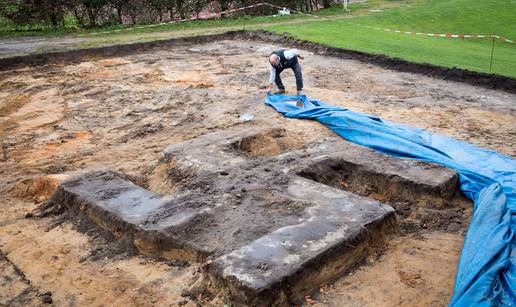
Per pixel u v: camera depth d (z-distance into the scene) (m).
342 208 5.93
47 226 6.47
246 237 5.38
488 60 15.34
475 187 7.09
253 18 22.88
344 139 9.01
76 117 10.70
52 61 15.54
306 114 9.96
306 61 15.58
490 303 4.49
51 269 5.52
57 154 8.83
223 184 6.67
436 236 6.06
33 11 20.16
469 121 10.28
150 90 12.46
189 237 5.52
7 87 13.08
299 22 21.72
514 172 7.60
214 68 14.71
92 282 5.25
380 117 10.33
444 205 6.80
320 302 4.76
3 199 7.31
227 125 9.72
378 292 4.94
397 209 6.70
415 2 28.58
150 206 6.23
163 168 7.71
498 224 5.88
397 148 8.21
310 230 5.38
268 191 6.43
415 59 14.82
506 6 24.06
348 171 7.59
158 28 20.69
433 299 4.84
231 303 4.60
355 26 20.70
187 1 22.73
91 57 16.23
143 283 5.14
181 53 16.98
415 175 7.09
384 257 5.57
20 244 6.06
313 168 7.34
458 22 22.44
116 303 4.88
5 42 17.67
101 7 21.17
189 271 5.23
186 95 11.92
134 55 16.77
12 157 8.78
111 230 6.07
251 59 15.85
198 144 8.18
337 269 5.14
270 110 10.60
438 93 12.40
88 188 6.85
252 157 7.79
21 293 5.14
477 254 5.30
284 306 4.59
